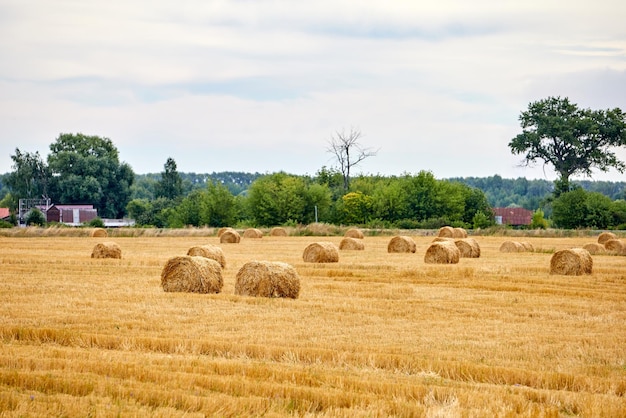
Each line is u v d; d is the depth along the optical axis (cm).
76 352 2209
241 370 2023
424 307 3241
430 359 2177
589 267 4691
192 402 1708
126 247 7250
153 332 2580
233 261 5525
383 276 4491
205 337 2489
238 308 3148
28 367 2027
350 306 3231
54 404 1662
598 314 3145
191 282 3666
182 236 9356
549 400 1817
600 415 1705
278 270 3531
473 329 2736
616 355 2312
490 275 4550
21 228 9369
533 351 2347
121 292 3622
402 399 1778
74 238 8850
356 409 1691
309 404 1736
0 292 3581
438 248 5303
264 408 1698
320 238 9006
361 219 13038
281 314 3000
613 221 12081
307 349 2264
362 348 2347
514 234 9912
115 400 1727
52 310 3014
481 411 1680
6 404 1652
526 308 3266
